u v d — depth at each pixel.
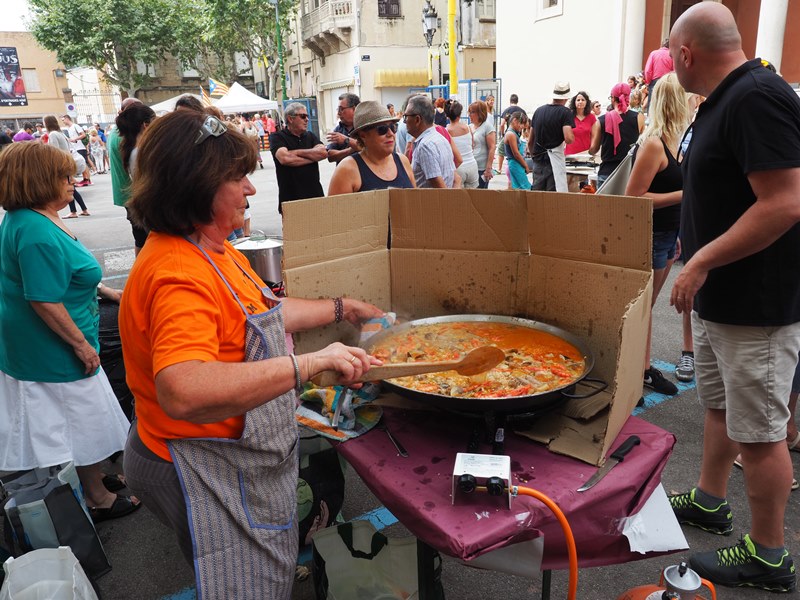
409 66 25.52
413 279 2.09
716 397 2.12
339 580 1.75
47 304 2.13
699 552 2.19
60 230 2.20
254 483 1.31
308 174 4.84
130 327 1.19
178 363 1.06
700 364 2.13
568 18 12.00
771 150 1.54
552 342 1.83
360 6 24.27
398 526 2.42
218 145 1.17
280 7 28.59
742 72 1.65
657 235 3.08
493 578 2.12
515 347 1.81
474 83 14.14
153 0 32.25
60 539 2.10
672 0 12.00
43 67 39.41
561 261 1.84
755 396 1.81
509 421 1.52
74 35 31.92
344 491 2.43
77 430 2.38
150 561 2.32
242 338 1.24
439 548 1.20
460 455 1.30
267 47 31.48
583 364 1.67
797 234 1.68
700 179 1.79
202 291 1.14
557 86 6.50
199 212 1.17
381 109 2.94
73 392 2.33
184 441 1.24
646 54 11.09
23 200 2.10
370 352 1.80
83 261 2.28
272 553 1.35
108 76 33.62
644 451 1.42
